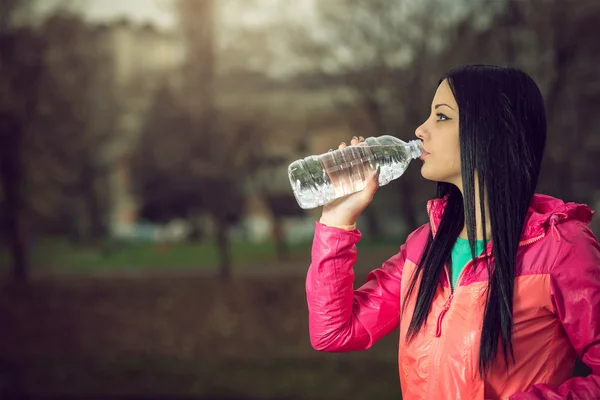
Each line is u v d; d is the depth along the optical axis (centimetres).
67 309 1169
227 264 1264
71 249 1345
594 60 1061
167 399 812
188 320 1120
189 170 1333
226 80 1329
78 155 1353
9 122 1302
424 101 1163
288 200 1330
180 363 947
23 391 862
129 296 1188
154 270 1300
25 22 1304
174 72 1347
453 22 1123
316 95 1277
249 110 1320
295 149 1313
